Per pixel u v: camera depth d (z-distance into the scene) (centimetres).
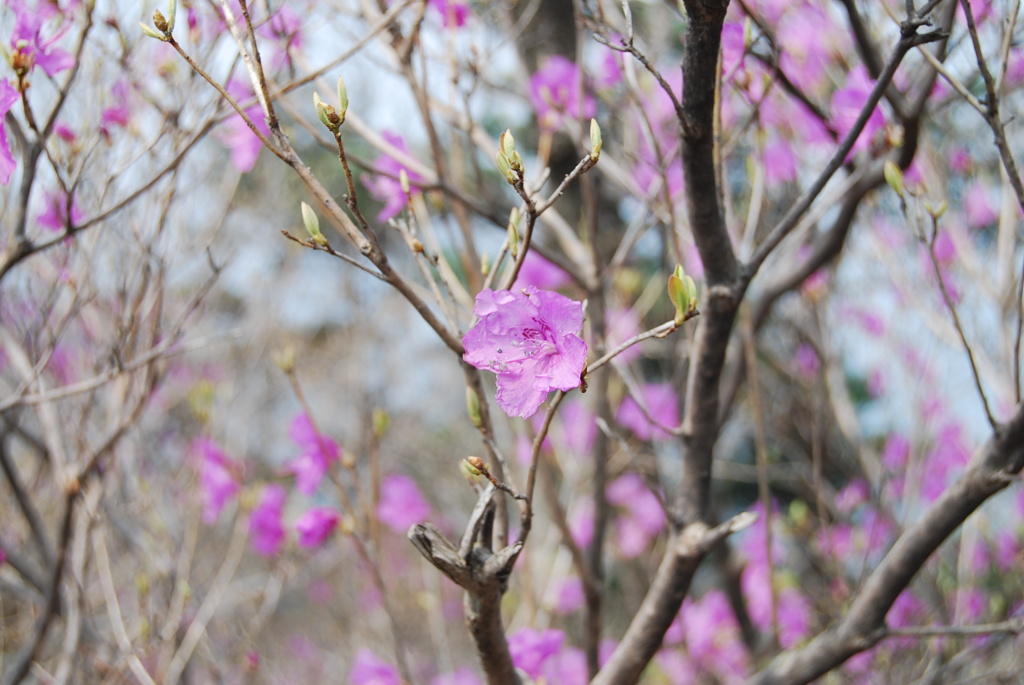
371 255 147
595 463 290
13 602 381
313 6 271
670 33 351
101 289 317
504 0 321
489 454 161
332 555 502
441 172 259
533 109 337
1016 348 181
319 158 643
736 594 411
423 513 393
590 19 223
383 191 270
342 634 537
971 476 189
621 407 418
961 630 198
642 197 283
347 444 566
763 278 382
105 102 263
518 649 215
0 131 176
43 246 206
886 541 396
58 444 272
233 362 529
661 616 198
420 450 611
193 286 462
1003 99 278
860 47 250
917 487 387
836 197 289
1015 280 328
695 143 164
